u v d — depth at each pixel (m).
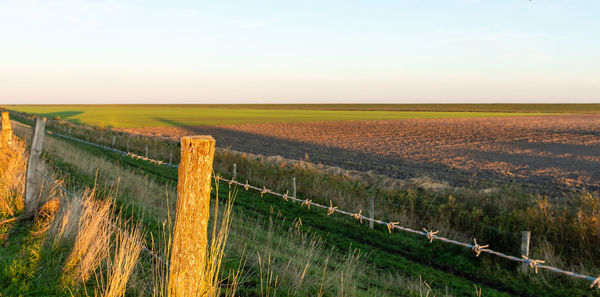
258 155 26.77
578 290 6.92
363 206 12.59
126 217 7.00
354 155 29.42
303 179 15.86
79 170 12.02
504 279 7.59
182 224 2.66
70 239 5.38
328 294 4.68
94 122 67.25
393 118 95.25
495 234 9.21
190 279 2.72
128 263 4.20
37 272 4.43
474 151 32.31
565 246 8.45
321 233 9.76
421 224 10.82
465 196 12.74
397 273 7.33
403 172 21.95
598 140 41.72
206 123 70.69
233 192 13.72
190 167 2.61
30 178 6.34
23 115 63.59
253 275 4.91
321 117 99.19
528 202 11.54
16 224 6.02
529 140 41.78
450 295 6.48
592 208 9.73
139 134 43.75
